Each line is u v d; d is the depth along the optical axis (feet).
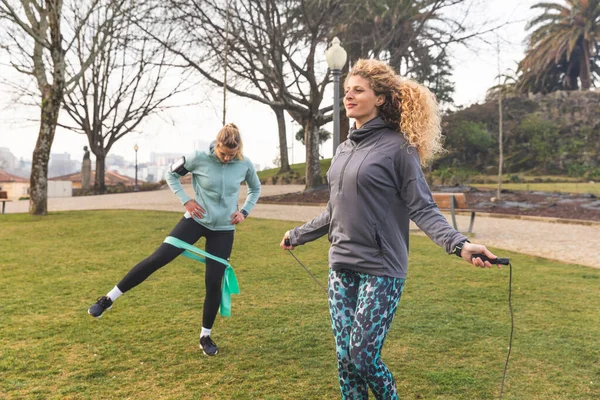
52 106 49.14
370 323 7.96
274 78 73.51
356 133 8.57
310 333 14.58
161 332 14.71
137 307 17.46
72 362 12.40
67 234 35.63
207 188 12.93
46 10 48.11
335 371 11.85
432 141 8.47
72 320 15.85
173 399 10.41
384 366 8.24
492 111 154.10
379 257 8.23
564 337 14.30
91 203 73.05
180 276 22.50
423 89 8.47
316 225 9.64
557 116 152.97
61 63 48.29
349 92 8.67
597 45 172.14
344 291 8.62
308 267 24.85
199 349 13.33
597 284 21.30
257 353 13.03
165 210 57.11
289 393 10.68
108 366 12.16
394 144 8.23
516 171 140.56
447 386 11.06
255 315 16.46
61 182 104.88
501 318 16.17
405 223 8.47
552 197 61.00
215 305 13.04
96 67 100.78
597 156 139.03
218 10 68.44
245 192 85.97
